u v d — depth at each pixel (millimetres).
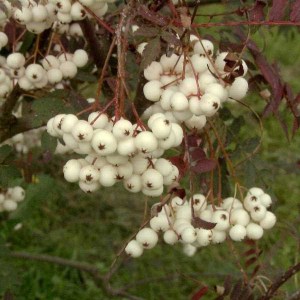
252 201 386
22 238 978
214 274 751
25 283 898
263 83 450
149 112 397
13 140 620
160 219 373
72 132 301
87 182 316
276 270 475
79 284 922
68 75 427
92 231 1005
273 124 1224
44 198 644
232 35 455
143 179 321
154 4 384
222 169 439
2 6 367
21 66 421
